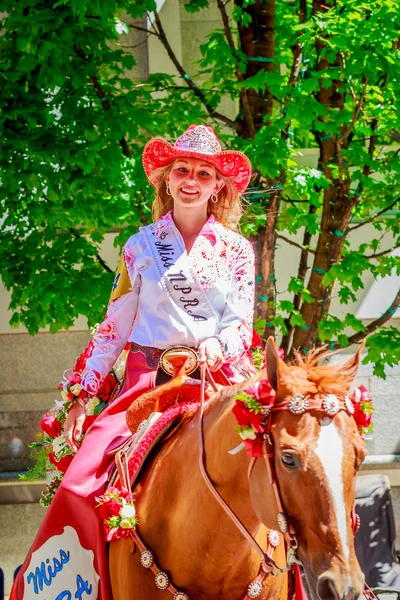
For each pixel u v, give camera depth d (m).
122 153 8.96
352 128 9.12
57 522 4.69
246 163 4.96
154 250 4.93
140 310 4.94
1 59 9.13
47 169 8.85
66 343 12.00
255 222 8.66
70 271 9.20
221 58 8.91
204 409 4.18
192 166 4.91
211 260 4.86
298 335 9.60
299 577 4.43
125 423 4.77
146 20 11.81
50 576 4.65
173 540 4.14
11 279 9.27
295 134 10.59
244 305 4.85
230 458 3.81
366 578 9.27
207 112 10.55
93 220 8.78
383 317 9.76
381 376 9.84
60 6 8.81
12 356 11.99
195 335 4.78
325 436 3.25
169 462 4.26
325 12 8.83
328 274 9.30
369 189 9.69
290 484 3.26
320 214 10.41
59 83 8.57
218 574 4.03
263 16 9.21
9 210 9.36
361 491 9.72
